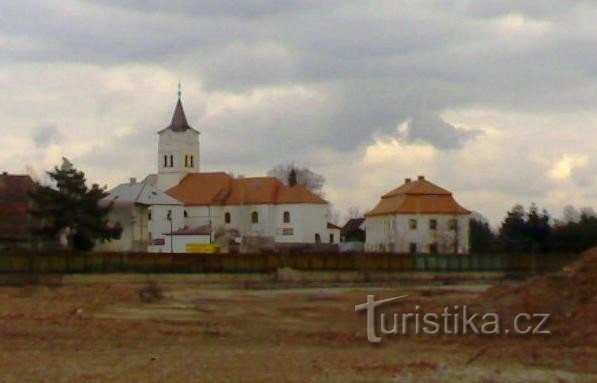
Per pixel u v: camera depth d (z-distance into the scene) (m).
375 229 176.00
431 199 167.75
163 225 171.25
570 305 46.53
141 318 59.44
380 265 112.81
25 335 48.47
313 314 63.41
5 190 136.25
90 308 65.12
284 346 44.25
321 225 184.88
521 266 117.44
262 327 53.75
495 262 116.56
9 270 96.81
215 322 56.78
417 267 114.44
